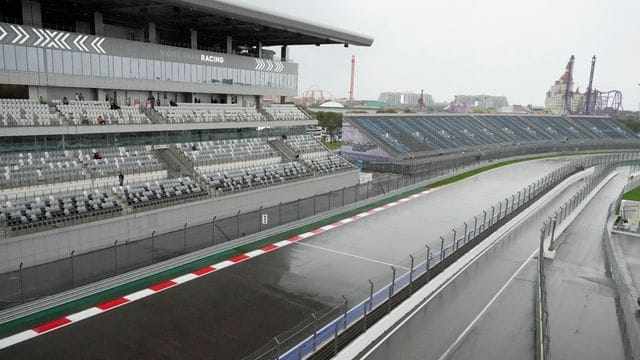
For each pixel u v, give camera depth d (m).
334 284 24.09
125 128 34.75
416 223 36.75
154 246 28.02
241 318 20.16
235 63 46.16
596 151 95.25
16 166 28.92
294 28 41.66
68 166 31.20
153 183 33.06
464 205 43.62
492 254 30.64
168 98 42.78
